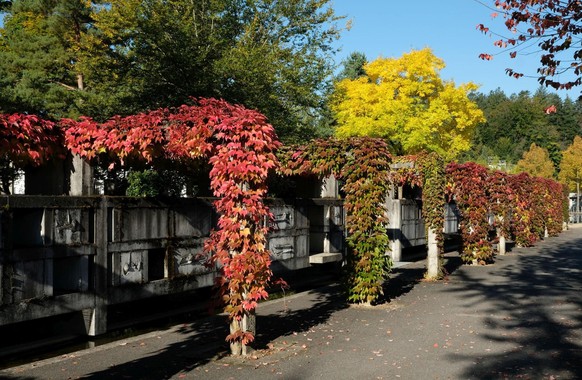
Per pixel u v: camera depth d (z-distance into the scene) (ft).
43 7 92.07
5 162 28.45
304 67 74.23
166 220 30.07
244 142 23.43
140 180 42.70
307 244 41.98
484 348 23.90
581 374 19.90
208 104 24.88
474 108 104.94
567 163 173.37
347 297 37.93
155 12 57.93
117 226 27.07
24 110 68.28
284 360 22.36
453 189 58.59
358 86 101.65
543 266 56.95
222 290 23.70
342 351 23.65
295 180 46.16
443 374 20.08
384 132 97.60
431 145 98.68
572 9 24.00
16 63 82.43
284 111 70.54
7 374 20.58
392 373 20.30
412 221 63.98
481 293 39.65
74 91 76.74
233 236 23.34
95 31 84.94
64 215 24.53
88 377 20.16
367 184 34.71
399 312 32.89
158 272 31.42
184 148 24.90
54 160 26.03
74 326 26.16
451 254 71.41
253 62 60.70
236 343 23.27
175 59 55.47
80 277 25.25
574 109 363.97
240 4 74.43
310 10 78.23
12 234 22.17
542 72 26.00
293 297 38.91
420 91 100.17
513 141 298.97
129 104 59.11
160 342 25.84
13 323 24.40
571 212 177.99
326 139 36.47
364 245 35.01
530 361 21.71
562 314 31.60
